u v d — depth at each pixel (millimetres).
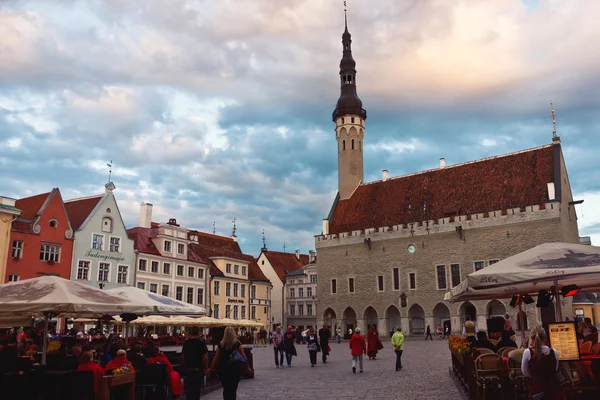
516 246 54219
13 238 41844
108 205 51406
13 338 22141
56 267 45125
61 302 12391
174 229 59906
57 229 45719
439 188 64375
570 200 59094
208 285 64188
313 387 17516
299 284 85375
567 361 10141
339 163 75188
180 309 18422
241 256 76250
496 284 11828
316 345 26875
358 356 22031
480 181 61562
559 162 56562
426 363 25328
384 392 15711
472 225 57188
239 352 11148
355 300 64312
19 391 10938
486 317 54219
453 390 15688
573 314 50406
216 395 16141
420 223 60812
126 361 12672
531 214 53844
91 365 11656
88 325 45594
